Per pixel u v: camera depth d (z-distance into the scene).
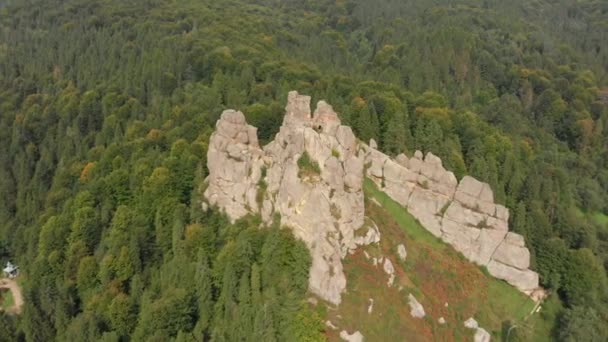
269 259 84.81
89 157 146.25
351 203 88.62
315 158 87.31
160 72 190.50
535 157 168.00
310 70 195.62
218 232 101.06
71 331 91.62
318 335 76.25
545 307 105.12
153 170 119.44
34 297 105.69
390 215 104.44
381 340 79.88
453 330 89.62
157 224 106.88
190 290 88.38
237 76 182.75
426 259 98.75
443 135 139.12
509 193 129.25
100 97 181.25
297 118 98.00
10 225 137.75
